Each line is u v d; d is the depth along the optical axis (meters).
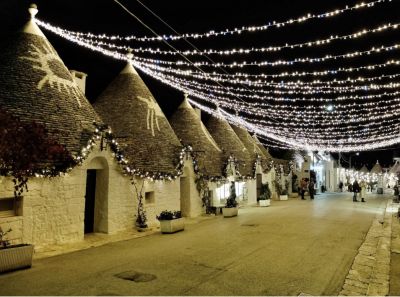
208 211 19.22
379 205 25.69
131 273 7.44
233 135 26.25
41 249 9.78
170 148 17.08
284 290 6.49
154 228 14.02
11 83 10.84
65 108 11.77
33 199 9.84
